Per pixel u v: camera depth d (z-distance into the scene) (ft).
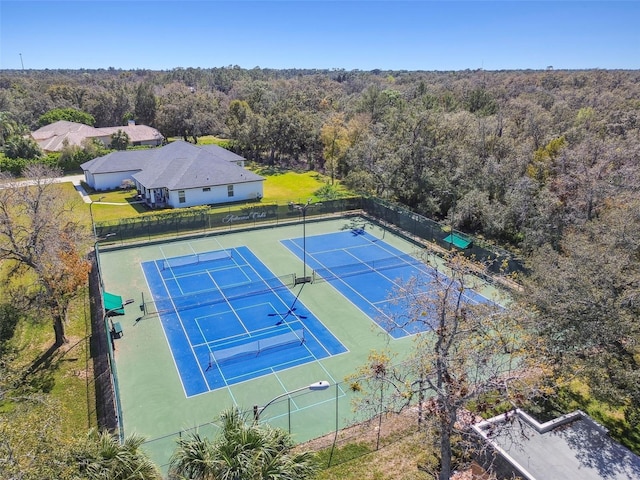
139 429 64.85
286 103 268.62
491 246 120.67
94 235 125.39
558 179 113.80
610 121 200.95
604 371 58.03
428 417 49.93
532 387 46.47
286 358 82.84
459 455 56.54
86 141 235.61
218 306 101.60
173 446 60.95
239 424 43.52
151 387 74.18
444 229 138.21
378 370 53.31
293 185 212.02
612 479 48.21
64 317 90.27
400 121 176.76
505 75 575.79
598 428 55.62
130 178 198.18
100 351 83.51
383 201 163.63
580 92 314.76
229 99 428.56
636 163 116.47
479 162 150.30
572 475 48.73
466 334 50.55
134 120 349.82
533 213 121.60
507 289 80.18
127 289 108.58
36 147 230.48
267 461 39.81
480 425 54.65
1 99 351.25
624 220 73.87
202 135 326.24
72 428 63.82
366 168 177.06
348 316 98.27
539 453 51.60
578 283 60.64
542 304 64.34
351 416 67.62
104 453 39.70
